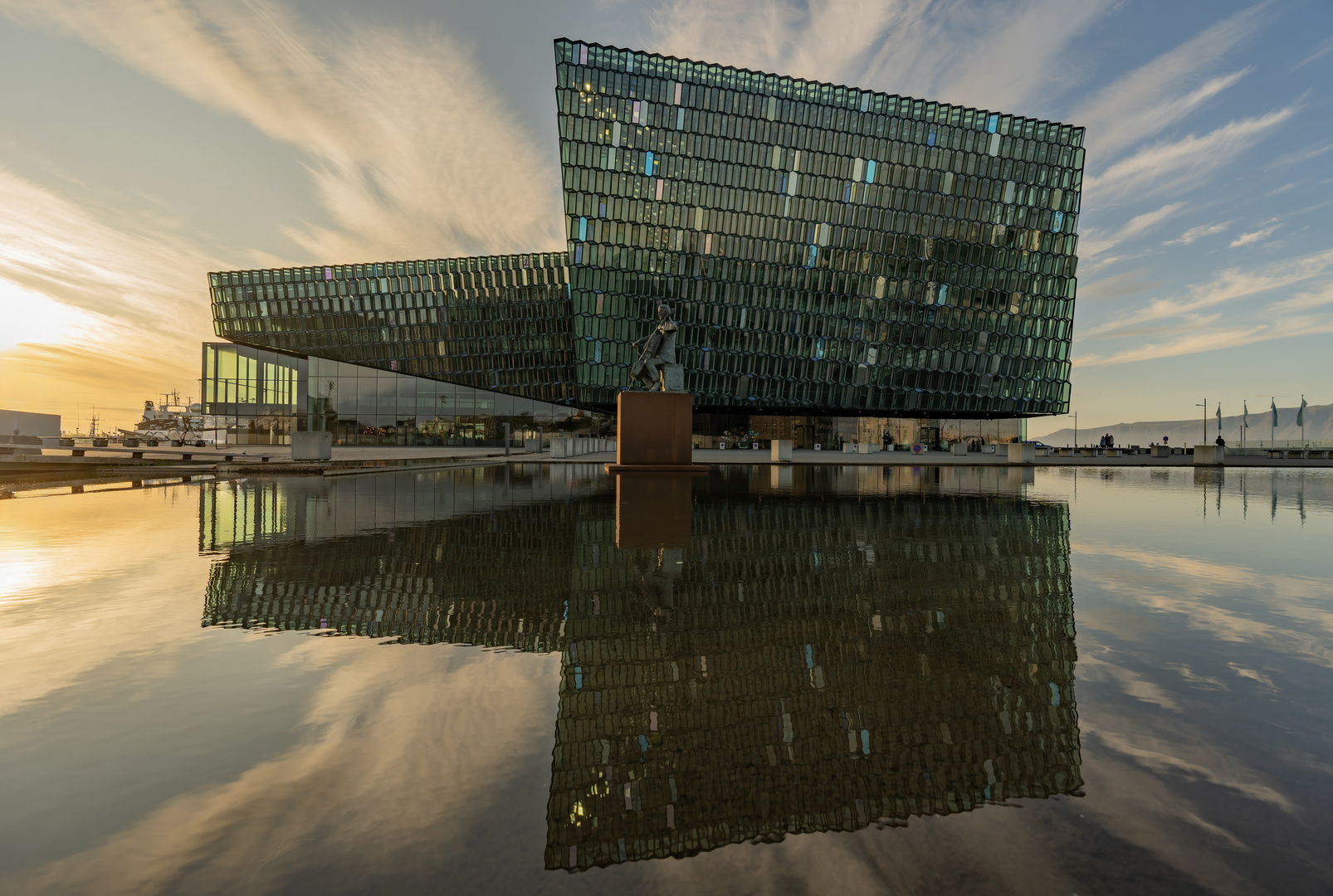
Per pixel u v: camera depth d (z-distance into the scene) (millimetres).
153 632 3164
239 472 17219
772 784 1792
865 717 2240
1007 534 6867
